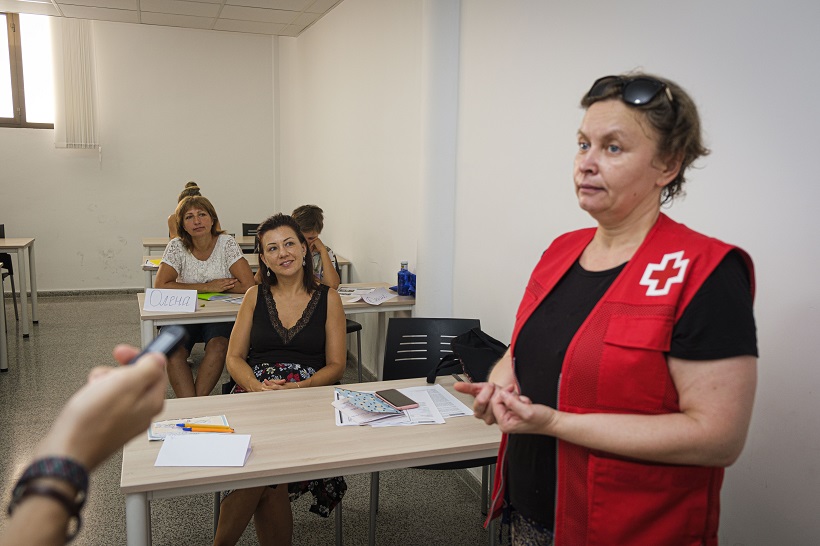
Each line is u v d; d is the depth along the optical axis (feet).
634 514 3.62
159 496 5.37
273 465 5.59
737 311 3.32
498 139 10.05
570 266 4.11
